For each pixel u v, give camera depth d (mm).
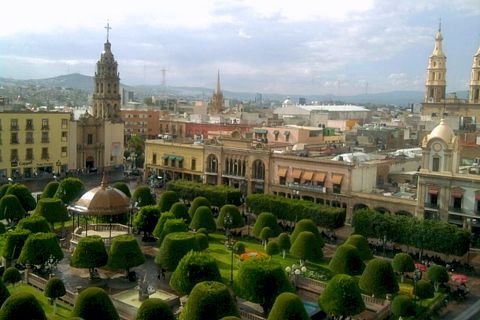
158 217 92875
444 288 75188
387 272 63688
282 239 85625
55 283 59188
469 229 94188
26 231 74188
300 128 158250
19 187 104938
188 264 60719
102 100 187750
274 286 58188
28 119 155250
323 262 84875
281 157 123250
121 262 69750
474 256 92500
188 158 145375
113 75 189125
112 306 52156
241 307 64125
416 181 118625
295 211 102000
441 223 86625
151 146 154875
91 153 175250
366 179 116125
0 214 96000
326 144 151000
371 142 162625
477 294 74938
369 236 92312
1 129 148875
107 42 189000
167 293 66500
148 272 77000
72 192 109812
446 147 96750
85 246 69312
